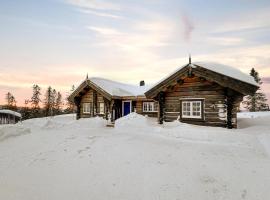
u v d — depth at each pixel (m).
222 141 9.20
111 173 6.24
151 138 10.15
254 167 6.29
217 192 5.06
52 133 11.81
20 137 11.16
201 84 13.34
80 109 23.98
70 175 6.30
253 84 11.12
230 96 12.05
